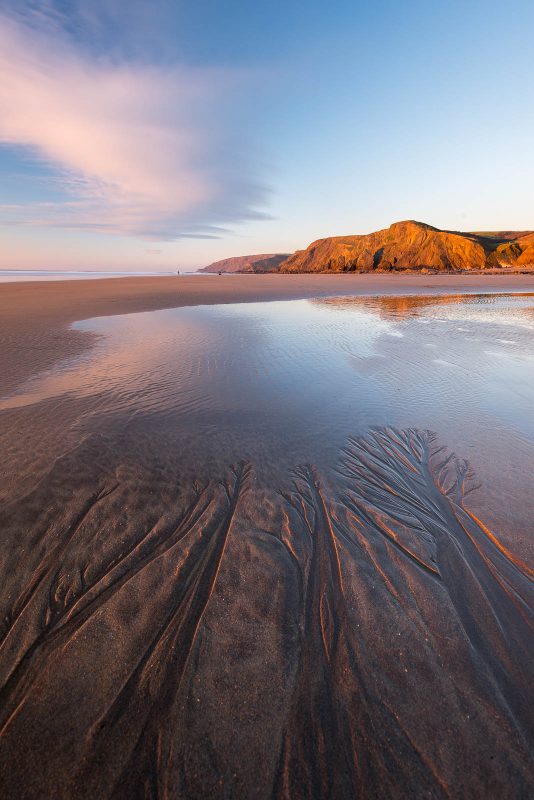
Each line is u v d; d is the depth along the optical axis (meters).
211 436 5.28
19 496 3.71
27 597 2.65
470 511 3.68
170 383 7.66
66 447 4.71
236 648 2.30
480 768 1.75
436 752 1.81
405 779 1.71
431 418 6.04
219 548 3.14
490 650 2.30
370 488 4.09
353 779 1.71
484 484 4.16
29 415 5.83
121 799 1.65
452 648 2.31
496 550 3.15
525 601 2.66
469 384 7.67
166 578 2.82
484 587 2.77
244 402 6.66
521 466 4.54
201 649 2.29
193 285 37.41
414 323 15.52
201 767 1.76
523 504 3.78
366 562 3.00
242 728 1.89
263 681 2.11
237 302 23.70
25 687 2.09
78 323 15.05
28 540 3.17
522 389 7.35
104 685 2.09
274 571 2.90
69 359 9.50
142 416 5.91
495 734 1.87
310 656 2.26
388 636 2.38
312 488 4.08
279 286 37.06
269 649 2.29
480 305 22.12
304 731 1.88
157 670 2.17
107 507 3.63
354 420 5.95
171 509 3.64
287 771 1.74
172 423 5.68
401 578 2.85
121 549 3.11
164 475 4.24
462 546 3.20
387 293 30.56
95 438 4.99
